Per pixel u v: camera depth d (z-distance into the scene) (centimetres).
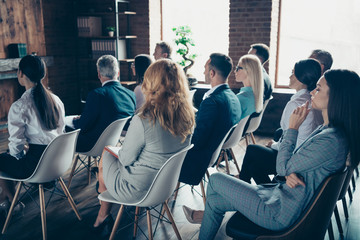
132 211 311
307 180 177
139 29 670
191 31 598
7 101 597
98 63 331
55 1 665
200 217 276
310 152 173
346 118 171
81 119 319
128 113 334
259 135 574
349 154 178
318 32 582
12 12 590
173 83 202
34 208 316
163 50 450
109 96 320
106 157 230
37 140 269
